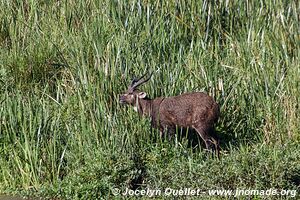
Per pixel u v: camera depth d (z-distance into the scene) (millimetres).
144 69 26609
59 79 27797
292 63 27453
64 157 24828
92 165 23562
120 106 25469
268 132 25625
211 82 26469
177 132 24984
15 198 23703
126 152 24188
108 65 26234
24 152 24609
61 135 25328
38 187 24219
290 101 25969
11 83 27438
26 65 27766
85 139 24766
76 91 26141
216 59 27312
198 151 25125
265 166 22484
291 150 24031
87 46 27547
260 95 26438
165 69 26734
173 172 23203
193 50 27688
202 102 24547
